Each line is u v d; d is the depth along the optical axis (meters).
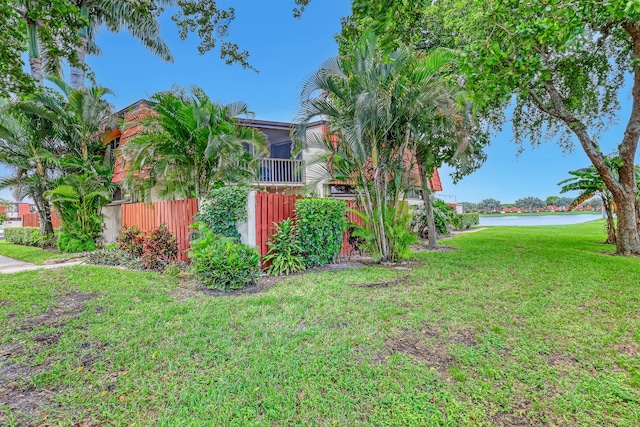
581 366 3.02
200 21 9.95
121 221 11.94
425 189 9.04
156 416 2.35
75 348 3.35
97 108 11.52
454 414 2.37
